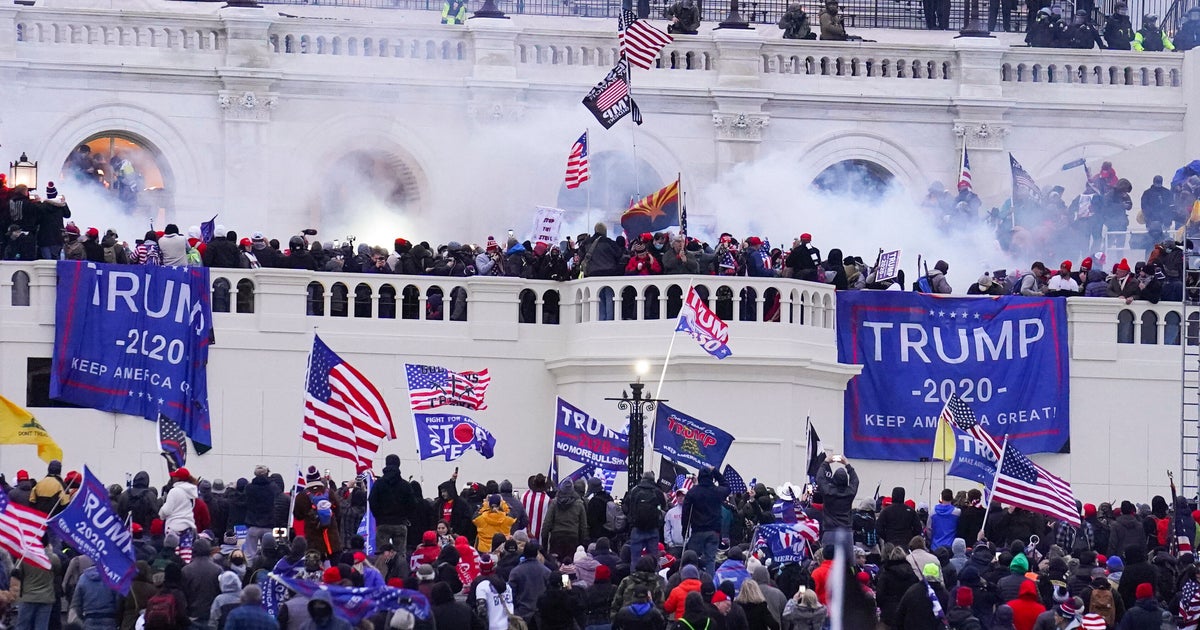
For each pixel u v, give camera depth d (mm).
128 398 106188
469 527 90438
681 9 141875
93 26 132125
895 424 112688
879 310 113188
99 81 132000
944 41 162250
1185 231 112125
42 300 105938
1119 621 77688
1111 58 143750
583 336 110688
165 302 107250
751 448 108062
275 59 134375
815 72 141625
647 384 108750
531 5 157250
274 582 72250
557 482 97125
